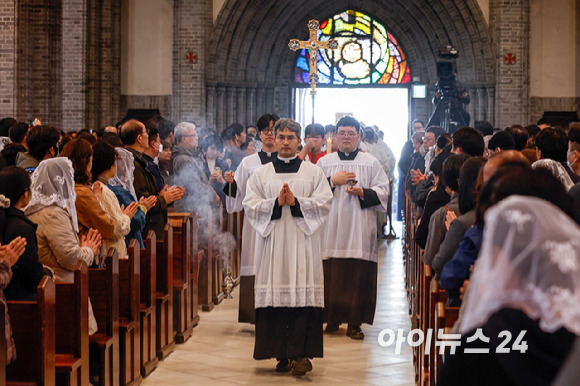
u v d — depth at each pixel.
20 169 6.13
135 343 7.87
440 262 5.96
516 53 24.55
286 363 8.56
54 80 19.94
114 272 7.18
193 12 24.98
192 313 10.52
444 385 3.71
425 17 27.77
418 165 14.13
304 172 8.44
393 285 14.15
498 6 24.62
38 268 6.05
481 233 5.18
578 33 24.92
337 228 9.98
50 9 19.73
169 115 25.22
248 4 26.06
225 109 26.30
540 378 3.32
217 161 13.83
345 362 9.01
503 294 3.21
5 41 19.08
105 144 7.82
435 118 20.42
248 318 10.16
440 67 20.30
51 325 5.82
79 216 7.42
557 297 3.08
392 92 29.92
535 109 25.14
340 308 10.05
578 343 2.55
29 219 6.19
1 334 5.09
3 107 19.17
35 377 5.71
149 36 25.19
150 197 8.56
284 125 8.45
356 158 10.19
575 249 3.10
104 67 23.77
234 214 13.80
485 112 25.45
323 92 30.16
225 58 25.95
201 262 11.67
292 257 8.20
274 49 28.55
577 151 8.17
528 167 4.06
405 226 15.80
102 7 23.77
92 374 7.56
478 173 5.76
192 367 8.73
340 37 29.33
